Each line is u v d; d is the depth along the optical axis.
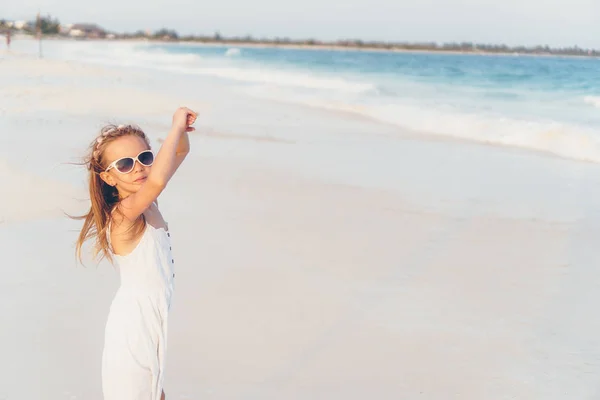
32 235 6.34
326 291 5.32
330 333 4.57
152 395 2.80
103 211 2.76
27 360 4.10
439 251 6.42
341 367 4.10
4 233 6.38
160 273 2.79
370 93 26.22
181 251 6.20
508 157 11.71
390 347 4.39
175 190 8.51
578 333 4.66
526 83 31.22
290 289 5.34
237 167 10.02
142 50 94.44
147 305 2.75
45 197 7.50
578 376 4.04
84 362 4.09
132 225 2.74
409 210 7.89
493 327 4.74
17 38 122.00
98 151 2.72
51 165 9.02
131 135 2.75
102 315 4.73
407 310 5.00
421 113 17.25
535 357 4.29
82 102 17.22
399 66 55.97
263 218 7.34
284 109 18.47
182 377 3.95
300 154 11.39
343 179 9.46
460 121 15.62
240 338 4.47
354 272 5.78
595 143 12.73
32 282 5.28
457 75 39.28
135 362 2.72
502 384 3.93
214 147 11.88
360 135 13.91
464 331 4.66
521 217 7.72
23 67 31.22
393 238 6.79
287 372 4.03
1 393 3.74
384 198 8.41
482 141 13.59
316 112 17.95
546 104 21.75
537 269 5.98
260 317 4.81
